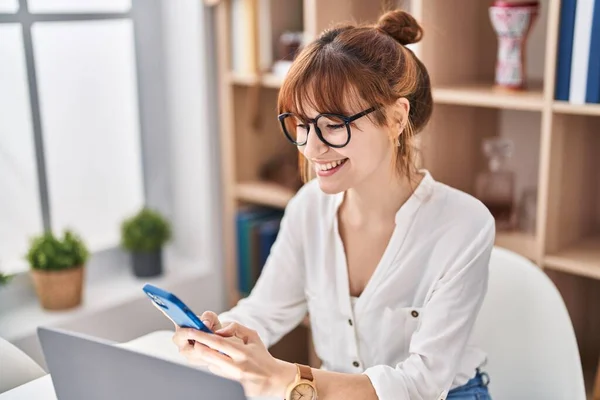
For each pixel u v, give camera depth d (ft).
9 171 7.11
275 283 4.92
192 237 8.35
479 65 6.89
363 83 3.92
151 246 7.68
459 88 6.40
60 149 7.48
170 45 7.97
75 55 7.42
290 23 7.60
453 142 6.77
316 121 3.99
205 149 7.92
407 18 4.35
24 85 7.07
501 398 5.13
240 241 7.94
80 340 3.29
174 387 3.12
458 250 4.29
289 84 4.02
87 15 7.34
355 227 4.54
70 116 7.50
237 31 7.48
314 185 4.88
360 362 4.59
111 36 7.64
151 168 8.21
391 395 3.86
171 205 8.47
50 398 4.14
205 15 7.63
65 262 6.98
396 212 4.44
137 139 8.07
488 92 6.14
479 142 7.04
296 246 4.89
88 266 7.72
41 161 7.27
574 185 6.19
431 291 4.29
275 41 7.52
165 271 8.10
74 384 3.43
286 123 4.46
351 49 4.01
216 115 7.97
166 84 8.14
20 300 7.23
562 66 5.59
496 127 7.16
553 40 5.56
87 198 7.77
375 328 4.49
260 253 7.82
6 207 7.14
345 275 4.56
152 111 8.09
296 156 7.95
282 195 7.59
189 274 8.05
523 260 5.11
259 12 7.34
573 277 6.45
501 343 5.13
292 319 5.01
